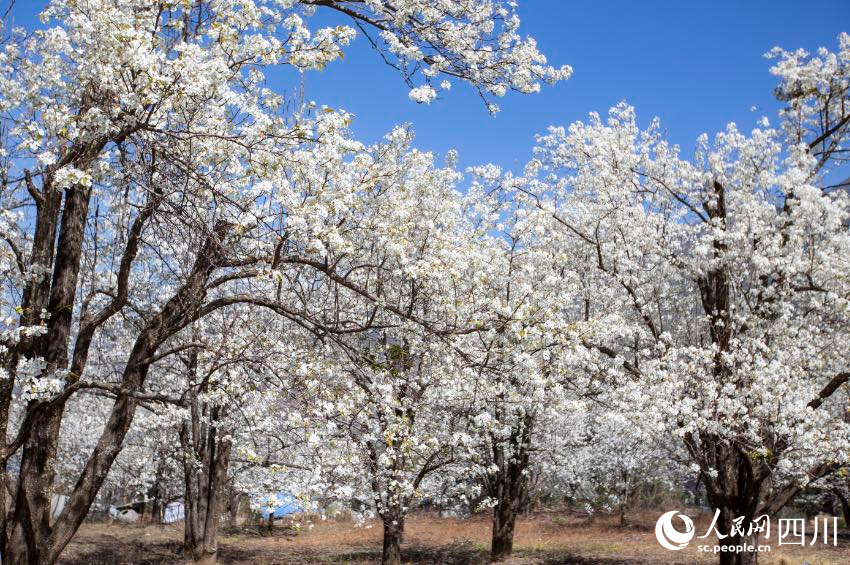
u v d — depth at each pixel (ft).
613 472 84.28
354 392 26.21
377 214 28.02
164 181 19.34
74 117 17.49
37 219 24.16
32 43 21.35
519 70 23.63
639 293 39.14
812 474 35.22
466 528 90.89
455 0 23.98
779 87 40.34
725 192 39.91
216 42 19.58
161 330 24.03
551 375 29.30
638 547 66.03
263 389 24.63
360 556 67.87
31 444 23.85
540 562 57.62
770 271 34.12
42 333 20.13
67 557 61.11
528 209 38.34
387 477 34.40
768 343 36.06
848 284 32.58
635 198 42.19
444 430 39.47
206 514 56.70
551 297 26.11
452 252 27.12
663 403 32.86
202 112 20.44
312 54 19.34
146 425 46.52
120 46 16.72
